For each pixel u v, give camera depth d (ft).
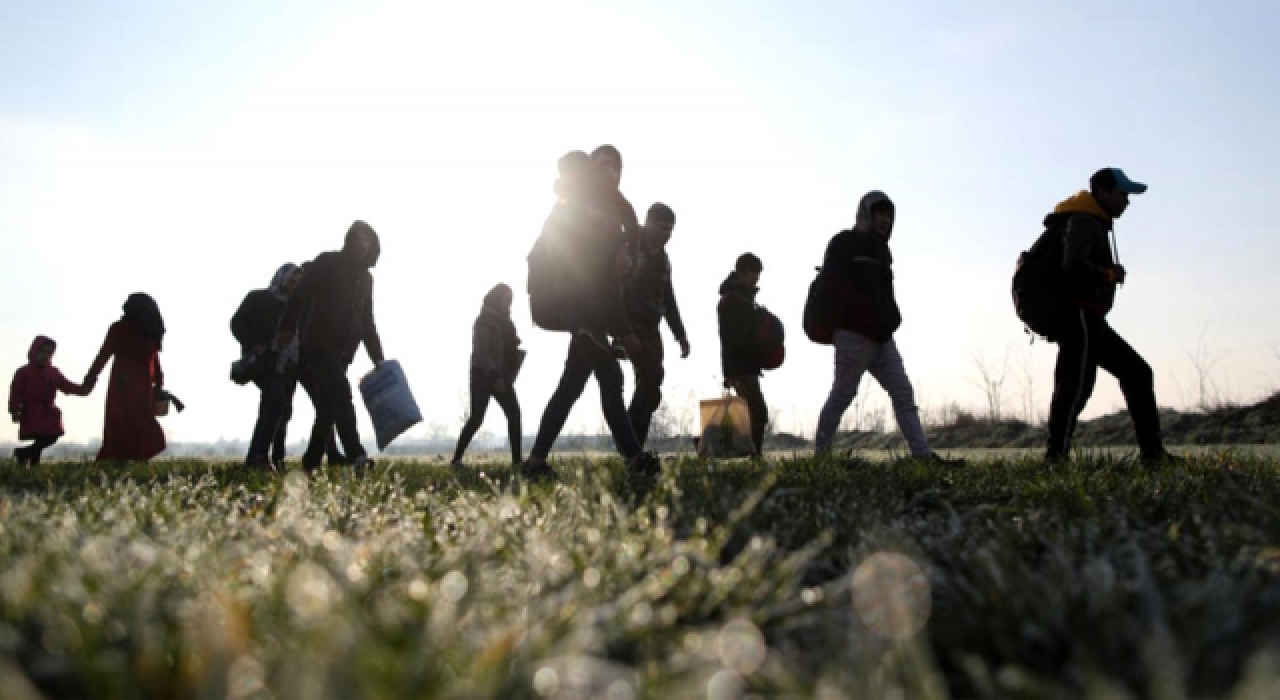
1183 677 5.39
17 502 16.51
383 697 4.88
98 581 7.96
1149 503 13.17
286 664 5.43
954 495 16.20
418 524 12.60
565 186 22.47
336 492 16.96
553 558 9.23
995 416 68.49
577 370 22.26
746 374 35.65
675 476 16.16
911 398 28.32
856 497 14.70
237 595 7.76
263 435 31.22
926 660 6.17
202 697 5.05
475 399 36.47
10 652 6.04
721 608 8.01
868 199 28.22
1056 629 6.51
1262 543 9.25
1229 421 52.60
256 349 30.89
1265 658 4.65
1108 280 24.98
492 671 5.52
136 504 14.87
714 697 5.52
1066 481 16.70
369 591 7.94
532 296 22.70
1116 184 25.29
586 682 5.41
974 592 7.61
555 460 29.94
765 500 13.03
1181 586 7.32
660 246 29.19
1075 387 25.16
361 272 28.07
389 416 27.43
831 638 6.42
